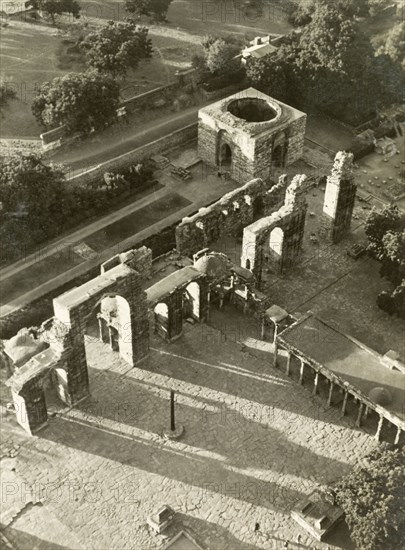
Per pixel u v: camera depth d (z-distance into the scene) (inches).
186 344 4015.8
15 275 4569.4
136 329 3747.5
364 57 5836.6
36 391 3432.6
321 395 3791.8
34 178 4658.0
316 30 5777.6
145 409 3688.5
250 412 3693.4
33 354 3683.6
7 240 4638.3
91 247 4781.0
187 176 5339.6
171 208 5113.2
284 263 4510.3
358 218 5039.4
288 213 4266.7
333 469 3454.7
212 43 6299.2
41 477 3390.7
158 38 6840.6
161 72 6343.5
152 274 4301.2
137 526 3221.0
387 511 2987.2
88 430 3585.1
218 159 5403.5
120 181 5103.3
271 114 5492.1
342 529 3240.7
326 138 5876.0
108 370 3865.7
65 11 6771.7
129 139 5610.2
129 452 3499.0
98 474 3408.0
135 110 5821.9
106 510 3277.6
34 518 3248.0
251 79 5895.7
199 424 3624.5
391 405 3474.4
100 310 3823.8
